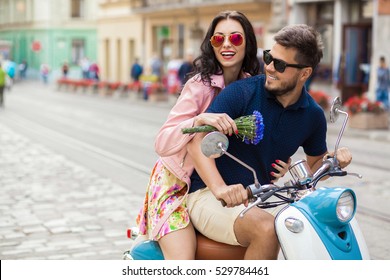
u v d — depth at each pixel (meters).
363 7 32.06
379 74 28.53
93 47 76.69
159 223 4.89
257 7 39.19
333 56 33.53
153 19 54.47
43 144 19.69
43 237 9.21
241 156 4.76
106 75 65.31
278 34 4.57
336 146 4.87
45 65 70.38
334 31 33.41
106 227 9.73
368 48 31.69
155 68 46.88
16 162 16.02
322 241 4.25
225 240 4.71
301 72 4.58
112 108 35.91
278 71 4.55
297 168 4.63
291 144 4.86
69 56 76.44
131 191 12.31
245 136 4.54
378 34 30.56
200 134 4.59
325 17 34.12
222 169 4.79
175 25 51.06
